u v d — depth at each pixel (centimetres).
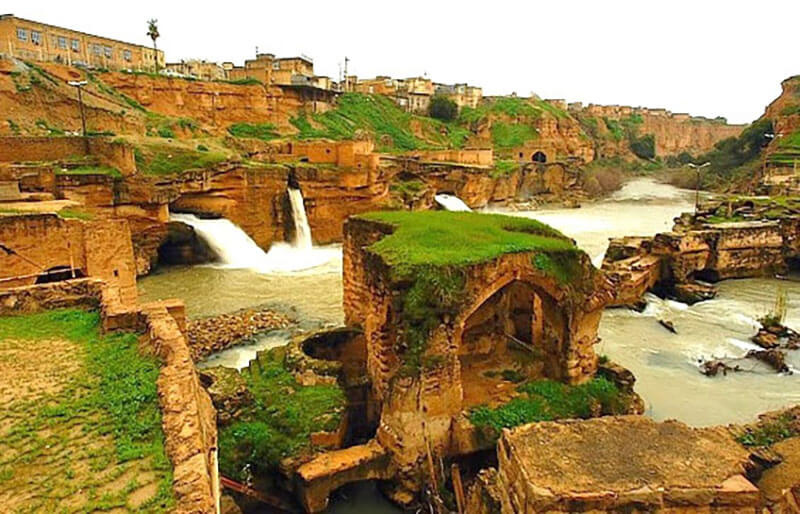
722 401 1980
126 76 6538
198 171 3997
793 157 7306
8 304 1250
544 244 1661
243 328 2608
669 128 16375
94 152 3653
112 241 1903
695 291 3303
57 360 1012
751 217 4353
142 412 824
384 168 5488
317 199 4803
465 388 1645
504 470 834
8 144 3394
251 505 1347
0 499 648
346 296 2100
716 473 746
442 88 12950
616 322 2855
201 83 7138
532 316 1931
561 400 1570
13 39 5994
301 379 1664
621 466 757
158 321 1116
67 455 729
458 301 1438
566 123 11838
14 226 1709
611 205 8300
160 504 632
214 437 874
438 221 1939
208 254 4041
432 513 1310
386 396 1462
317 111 8744
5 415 826
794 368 2258
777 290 3512
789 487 791
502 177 7556
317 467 1345
